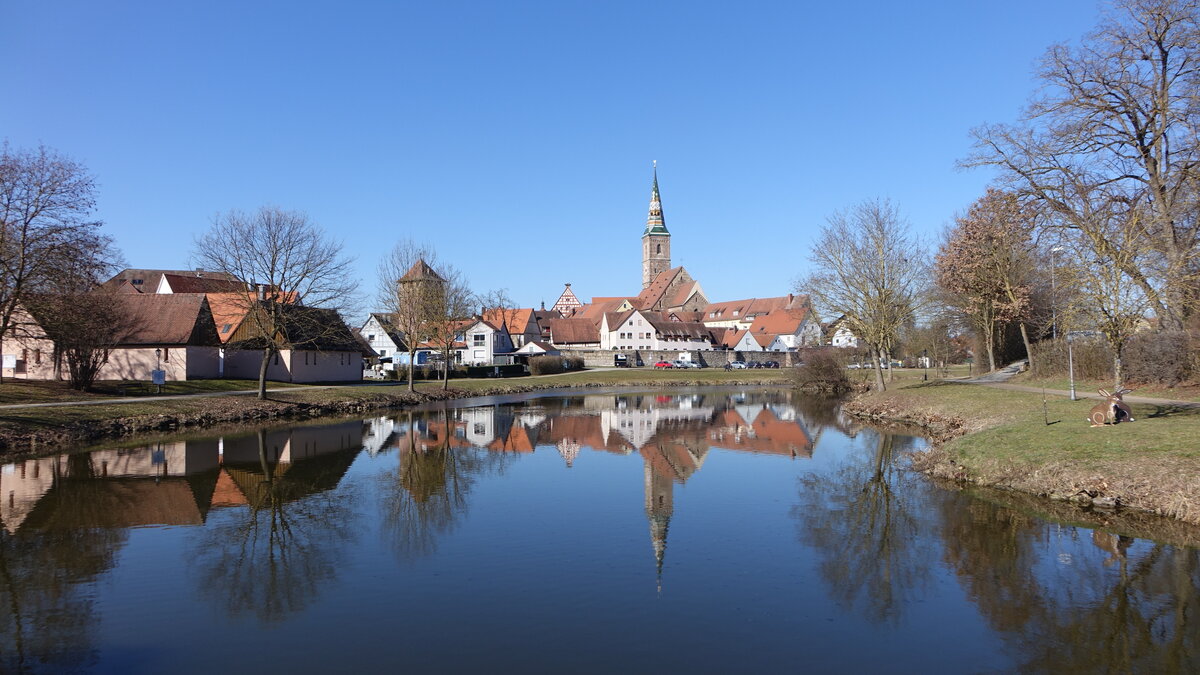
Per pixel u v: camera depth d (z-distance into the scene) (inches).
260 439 1241.4
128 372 1913.1
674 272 6466.5
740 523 653.9
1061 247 1083.9
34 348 1737.2
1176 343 1141.1
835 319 1955.0
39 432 1135.6
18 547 583.2
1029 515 639.8
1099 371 1409.9
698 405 2048.5
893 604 447.2
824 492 791.1
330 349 2463.1
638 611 438.3
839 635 401.7
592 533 621.6
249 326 2169.0
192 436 1270.9
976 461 818.2
